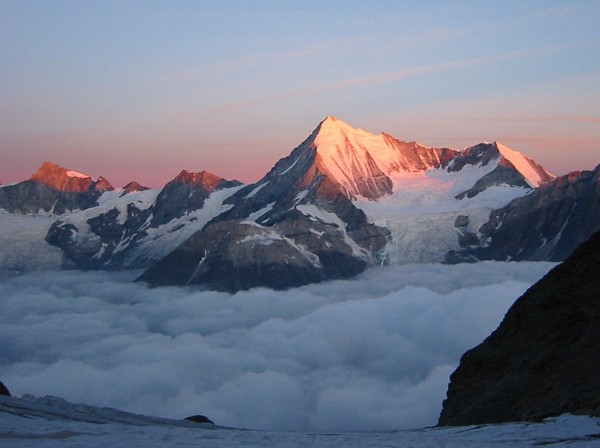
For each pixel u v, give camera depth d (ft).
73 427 171.73
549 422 187.01
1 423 170.09
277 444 163.63
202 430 192.03
